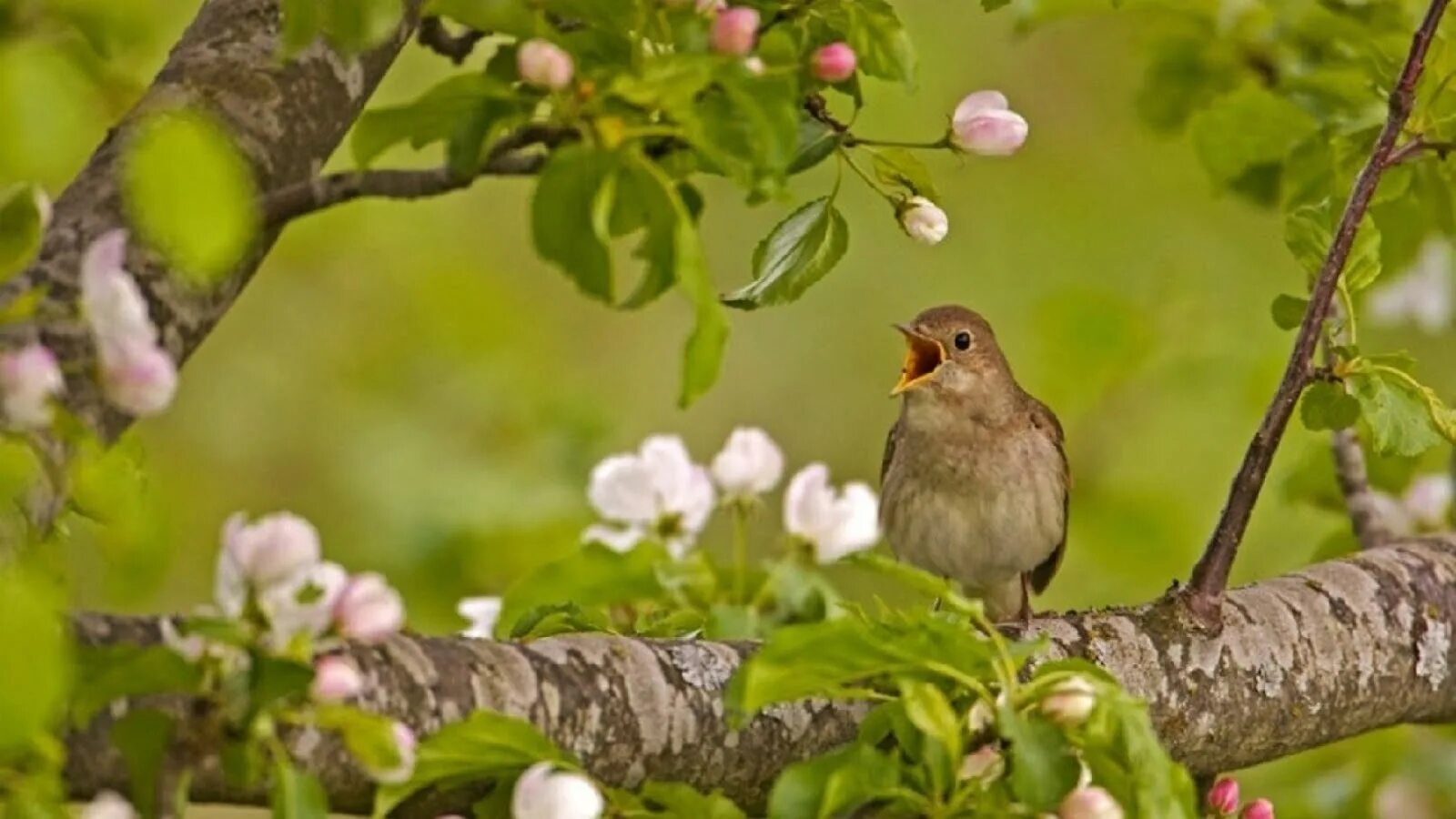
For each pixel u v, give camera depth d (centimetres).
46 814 502
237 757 543
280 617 559
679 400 573
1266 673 851
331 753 618
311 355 1575
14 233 568
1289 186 1070
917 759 626
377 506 1340
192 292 660
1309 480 1153
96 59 600
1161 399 1505
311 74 732
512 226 1709
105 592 771
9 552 526
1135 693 816
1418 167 988
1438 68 922
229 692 539
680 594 786
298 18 618
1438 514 1120
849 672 617
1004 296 1662
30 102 499
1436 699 914
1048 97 1705
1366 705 886
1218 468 1491
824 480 814
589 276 596
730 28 619
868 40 714
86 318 540
